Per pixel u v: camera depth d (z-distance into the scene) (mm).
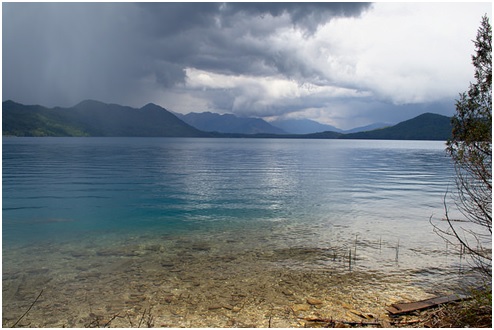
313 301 8773
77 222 18516
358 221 18656
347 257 12406
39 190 30234
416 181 38188
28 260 11938
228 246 13836
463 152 7086
